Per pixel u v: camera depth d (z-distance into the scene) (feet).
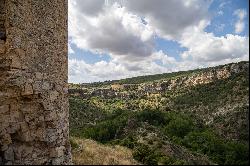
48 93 31.65
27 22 30.19
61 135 32.81
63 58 35.01
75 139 40.55
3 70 29.58
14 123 29.45
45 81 31.58
